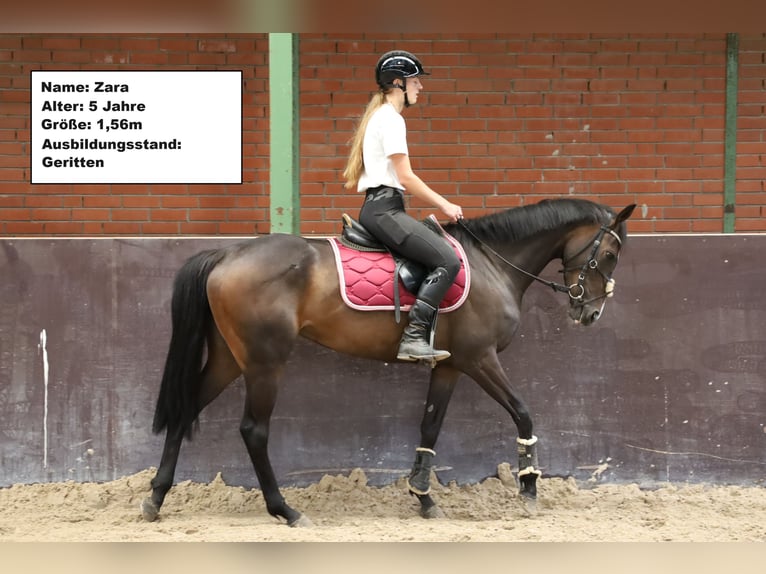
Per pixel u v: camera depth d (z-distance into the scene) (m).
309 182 6.80
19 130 6.69
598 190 6.86
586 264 5.09
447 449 5.60
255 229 6.79
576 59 6.80
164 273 5.51
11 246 5.46
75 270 5.49
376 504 5.34
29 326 5.48
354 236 4.77
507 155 6.83
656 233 6.88
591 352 5.66
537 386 5.65
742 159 6.88
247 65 6.74
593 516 5.08
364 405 5.57
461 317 4.81
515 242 5.11
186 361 4.75
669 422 5.66
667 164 6.86
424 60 6.77
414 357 4.54
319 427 5.56
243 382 5.55
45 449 5.48
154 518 4.92
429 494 5.18
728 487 5.62
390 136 4.64
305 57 6.74
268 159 6.78
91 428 5.49
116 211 6.75
